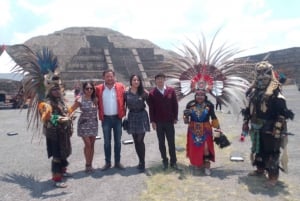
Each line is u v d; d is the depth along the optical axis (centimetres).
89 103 762
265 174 717
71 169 803
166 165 783
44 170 804
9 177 746
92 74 5856
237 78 840
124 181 696
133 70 6378
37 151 1025
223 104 865
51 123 667
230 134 1222
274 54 4941
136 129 756
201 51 867
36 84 721
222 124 1479
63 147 676
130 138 1217
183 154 934
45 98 689
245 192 612
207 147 742
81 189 653
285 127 640
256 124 656
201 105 754
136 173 754
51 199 602
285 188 630
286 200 570
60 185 666
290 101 2431
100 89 778
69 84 5203
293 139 1093
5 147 1095
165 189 638
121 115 779
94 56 6359
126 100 768
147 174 743
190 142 754
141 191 630
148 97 774
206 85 858
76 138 1255
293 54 4722
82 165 841
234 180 685
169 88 777
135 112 766
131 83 768
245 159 860
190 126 758
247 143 1055
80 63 6181
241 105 836
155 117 773
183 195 603
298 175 709
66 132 680
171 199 584
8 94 2881
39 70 718
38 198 608
